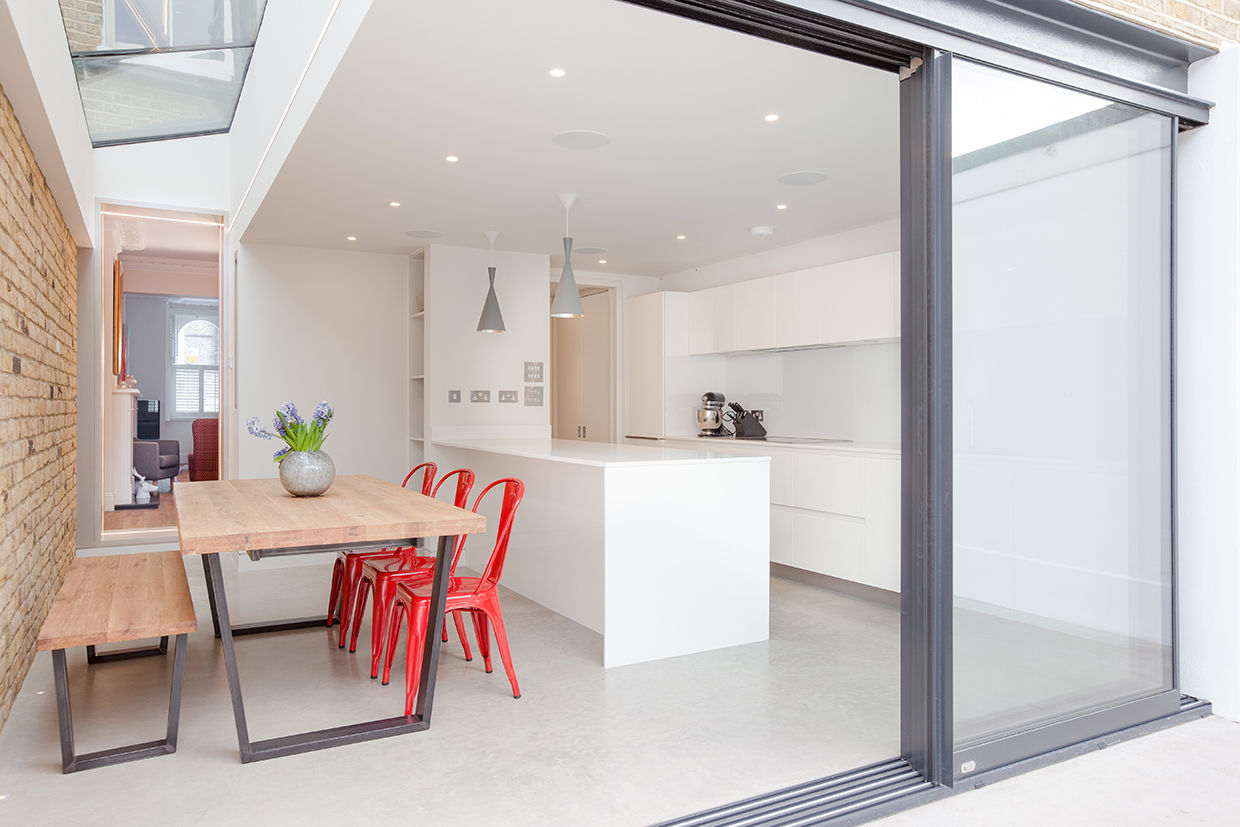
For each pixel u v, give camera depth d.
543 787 2.30
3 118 2.83
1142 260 2.74
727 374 6.60
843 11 2.13
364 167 3.86
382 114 3.16
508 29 2.46
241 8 4.61
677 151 3.62
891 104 3.07
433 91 2.94
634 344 6.73
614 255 6.10
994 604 2.39
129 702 2.99
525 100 3.03
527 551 4.41
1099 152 2.64
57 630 2.34
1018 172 2.45
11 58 2.61
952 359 2.30
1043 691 2.48
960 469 2.32
